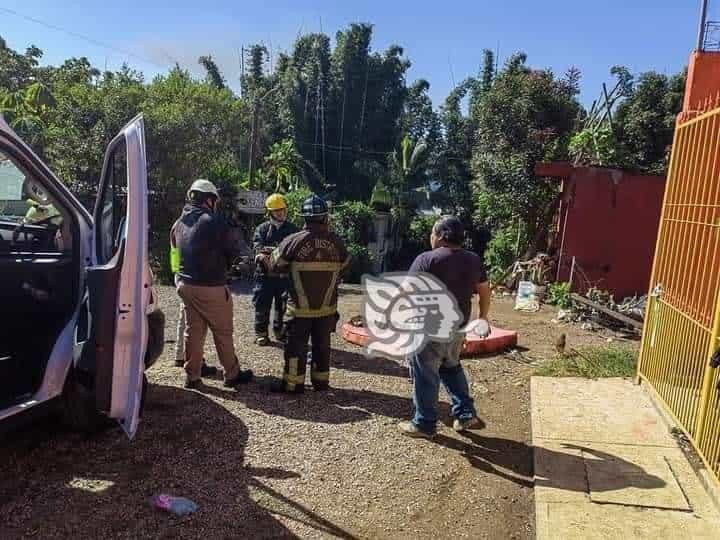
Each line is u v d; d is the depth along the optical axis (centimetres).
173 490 367
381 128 3306
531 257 1423
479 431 479
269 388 549
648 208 1159
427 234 2823
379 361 653
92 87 1597
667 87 1948
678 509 362
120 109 1493
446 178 2933
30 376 398
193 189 523
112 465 394
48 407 393
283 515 349
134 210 362
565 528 340
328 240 529
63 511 339
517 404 541
